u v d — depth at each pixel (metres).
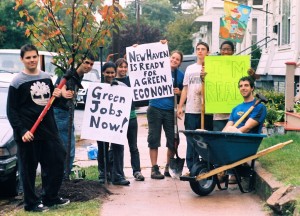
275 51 17.98
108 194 6.64
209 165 6.49
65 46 6.93
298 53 14.88
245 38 23.94
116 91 7.01
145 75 7.57
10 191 7.20
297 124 10.22
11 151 6.93
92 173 7.87
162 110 7.62
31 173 5.88
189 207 6.04
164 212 5.84
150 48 7.57
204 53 7.53
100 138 6.97
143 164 8.98
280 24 17.17
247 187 6.97
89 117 7.00
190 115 7.57
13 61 12.60
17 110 5.77
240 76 7.38
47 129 5.89
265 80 19.14
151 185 7.21
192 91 7.53
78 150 10.85
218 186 6.71
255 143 6.45
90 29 6.63
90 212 5.80
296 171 6.34
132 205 6.14
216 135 6.23
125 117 6.98
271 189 5.90
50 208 5.99
